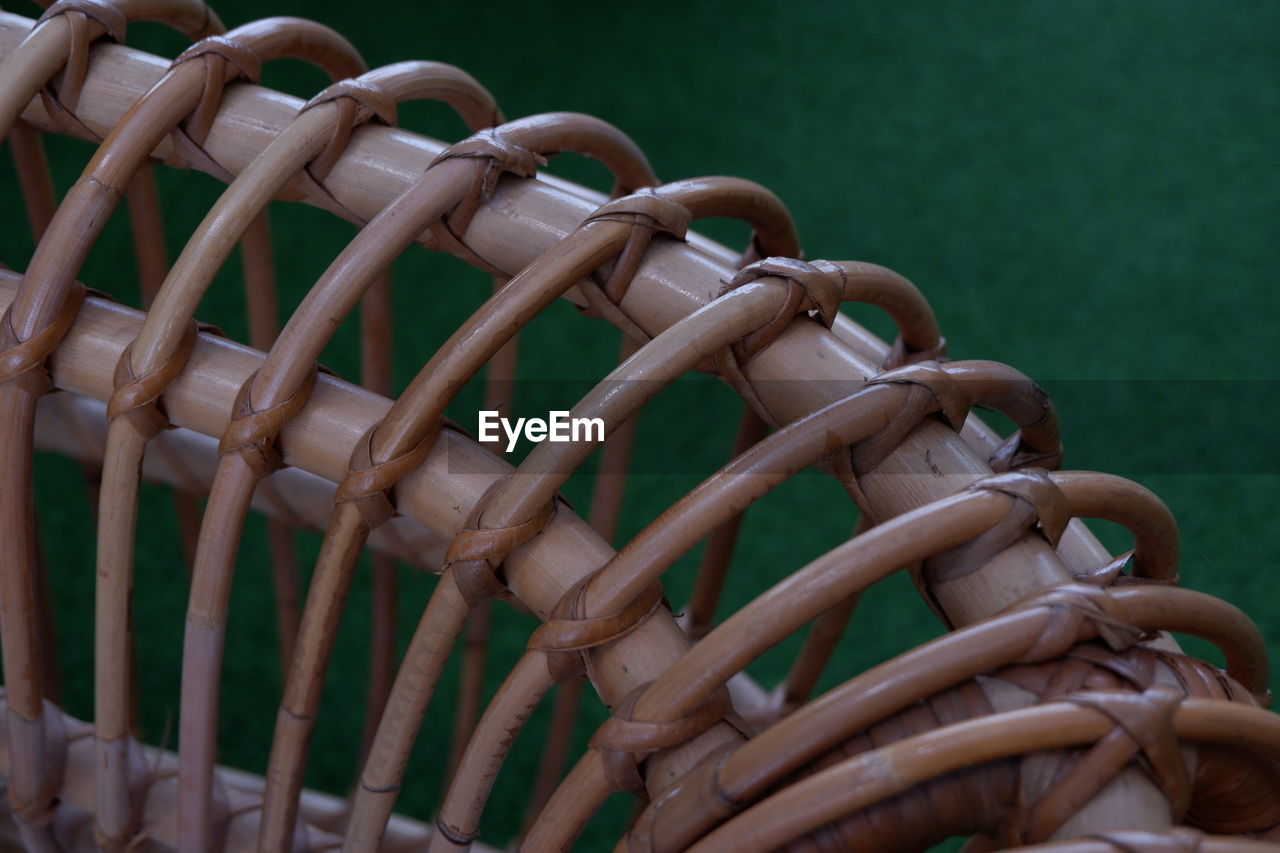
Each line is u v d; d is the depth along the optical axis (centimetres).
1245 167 295
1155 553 89
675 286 89
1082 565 90
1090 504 85
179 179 270
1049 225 277
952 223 277
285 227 260
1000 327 252
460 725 151
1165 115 310
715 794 82
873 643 201
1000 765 81
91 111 95
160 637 202
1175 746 80
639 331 90
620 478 130
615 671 85
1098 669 82
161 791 102
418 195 89
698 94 310
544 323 246
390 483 87
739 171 289
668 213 89
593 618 84
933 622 203
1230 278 265
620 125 300
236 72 94
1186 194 287
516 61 314
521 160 91
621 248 89
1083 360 245
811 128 302
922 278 263
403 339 243
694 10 336
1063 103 313
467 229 91
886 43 331
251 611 207
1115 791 80
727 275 89
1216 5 348
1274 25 341
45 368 92
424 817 185
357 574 215
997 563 83
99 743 97
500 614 208
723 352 87
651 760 84
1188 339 250
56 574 207
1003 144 300
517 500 86
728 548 124
